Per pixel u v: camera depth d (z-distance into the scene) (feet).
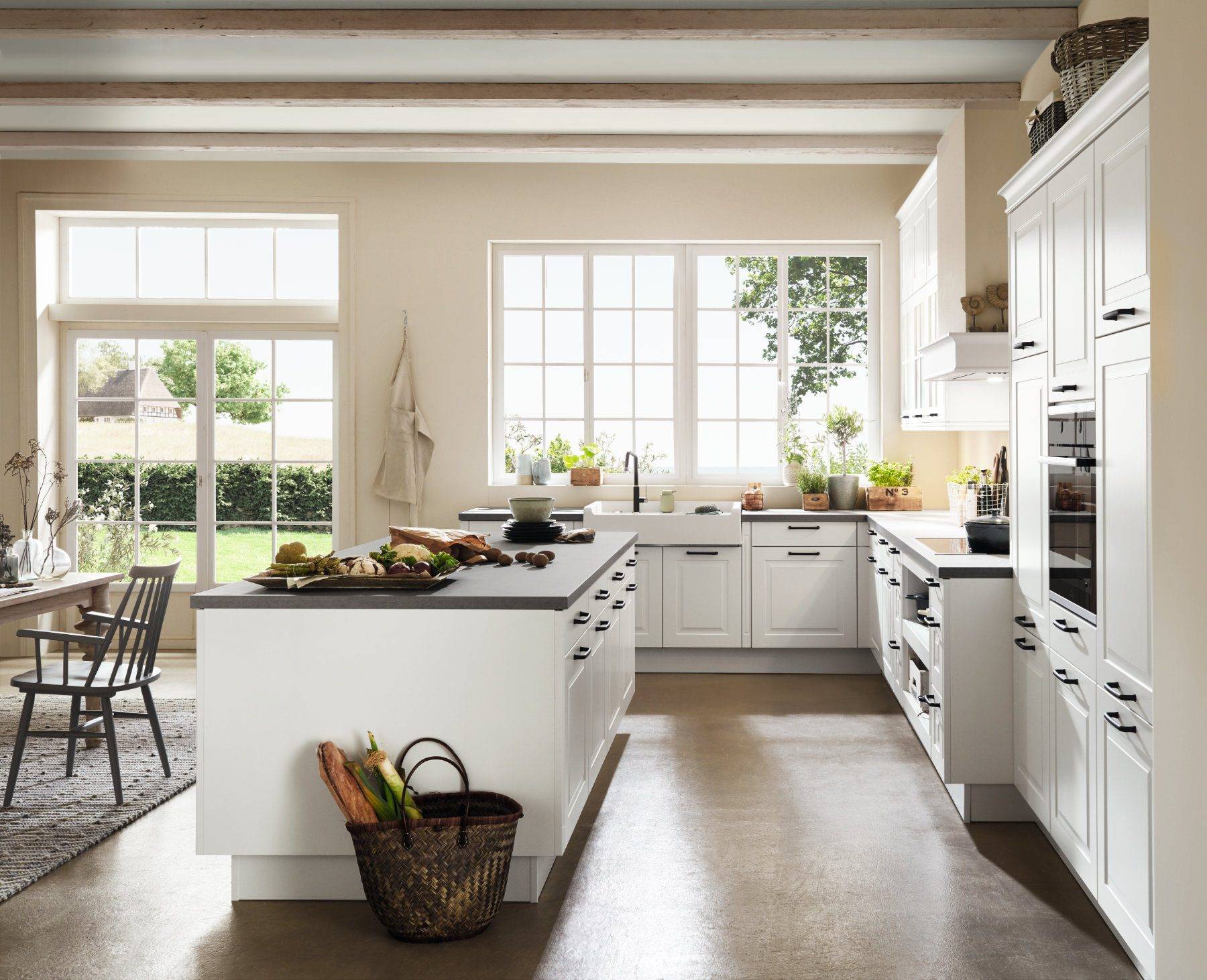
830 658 20.13
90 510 22.16
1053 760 9.84
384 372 21.67
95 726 13.60
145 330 22.09
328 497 22.16
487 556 11.91
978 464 19.77
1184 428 5.89
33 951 8.59
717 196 21.38
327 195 21.52
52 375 21.98
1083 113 8.34
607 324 21.97
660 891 9.74
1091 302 8.50
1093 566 8.47
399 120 18.42
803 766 13.83
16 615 13.50
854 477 20.99
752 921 9.08
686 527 19.80
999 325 15.19
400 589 9.49
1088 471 8.56
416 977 8.07
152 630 13.17
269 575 10.03
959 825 11.55
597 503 20.15
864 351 21.77
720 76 16.06
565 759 9.18
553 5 13.70
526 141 19.22
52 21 13.85
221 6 13.85
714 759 14.17
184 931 8.95
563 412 22.11
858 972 8.16
